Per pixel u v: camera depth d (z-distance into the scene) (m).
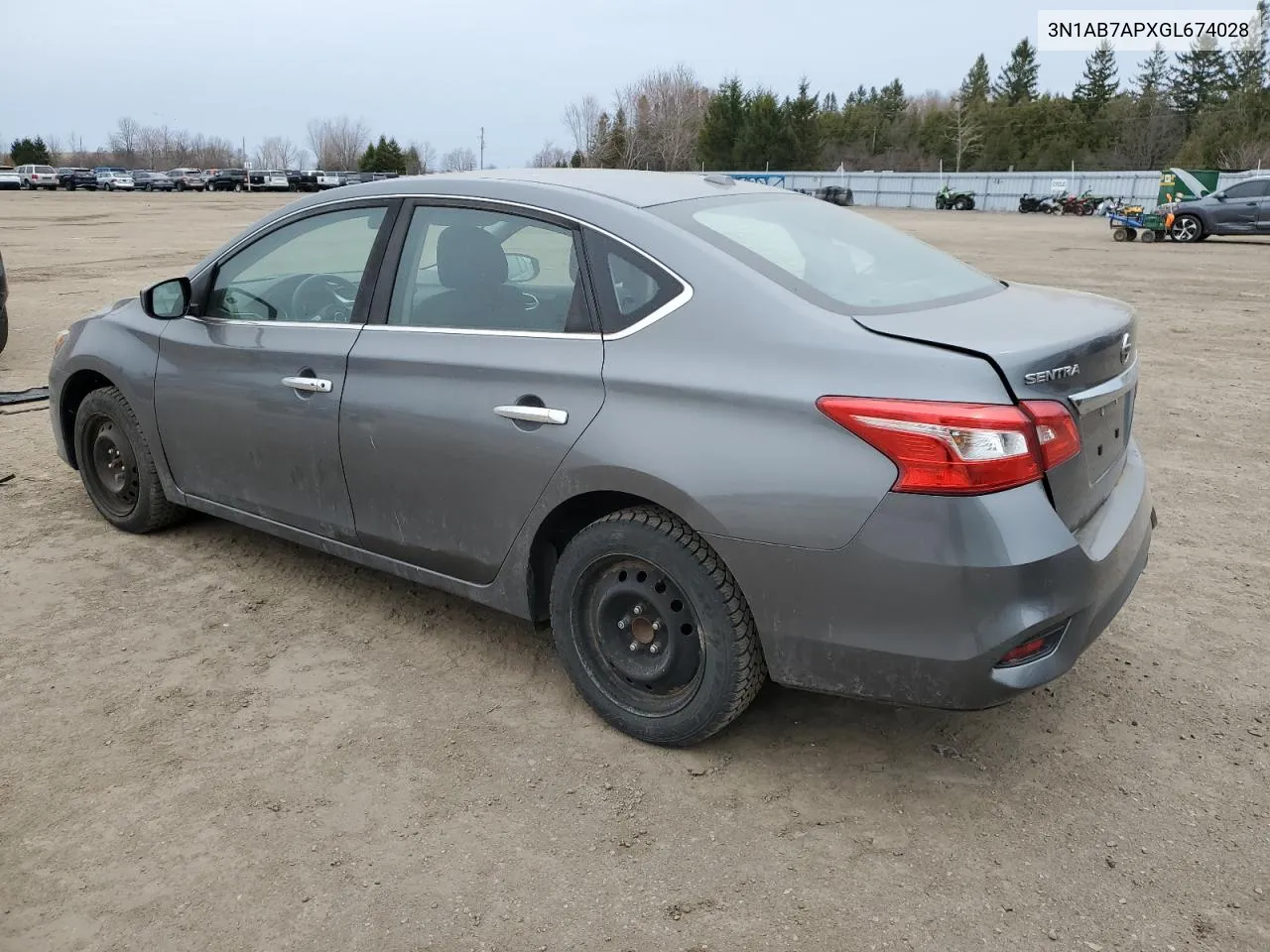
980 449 2.47
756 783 2.96
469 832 2.74
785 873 2.59
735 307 2.83
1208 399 8.03
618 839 2.71
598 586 3.13
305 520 3.89
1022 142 94.56
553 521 3.18
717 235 3.07
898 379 2.55
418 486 3.44
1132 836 2.73
